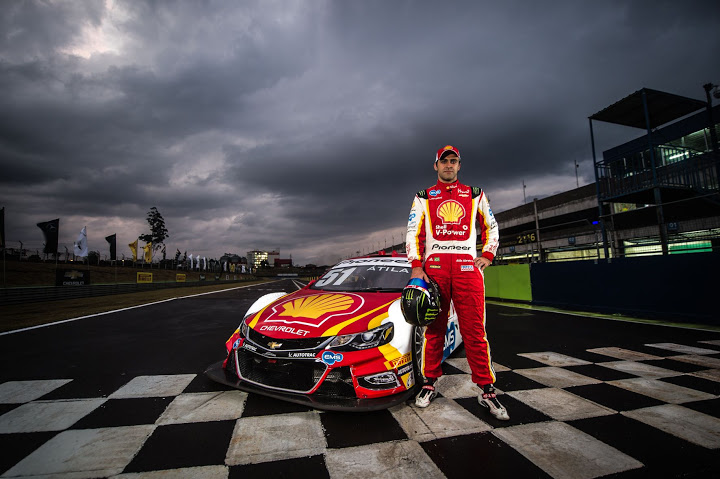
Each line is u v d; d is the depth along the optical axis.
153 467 1.18
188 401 1.79
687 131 8.90
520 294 7.59
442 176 1.82
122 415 1.62
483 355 1.67
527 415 1.63
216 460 1.22
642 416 1.61
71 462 1.21
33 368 2.47
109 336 3.79
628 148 10.05
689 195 7.06
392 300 2.12
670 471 1.17
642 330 4.02
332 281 2.74
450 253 1.73
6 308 7.41
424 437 1.41
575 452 1.29
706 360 2.66
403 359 1.75
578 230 18.64
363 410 1.51
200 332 4.07
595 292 5.83
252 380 1.82
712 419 1.58
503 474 1.15
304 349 1.68
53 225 15.04
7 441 1.37
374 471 1.16
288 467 1.18
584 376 2.24
